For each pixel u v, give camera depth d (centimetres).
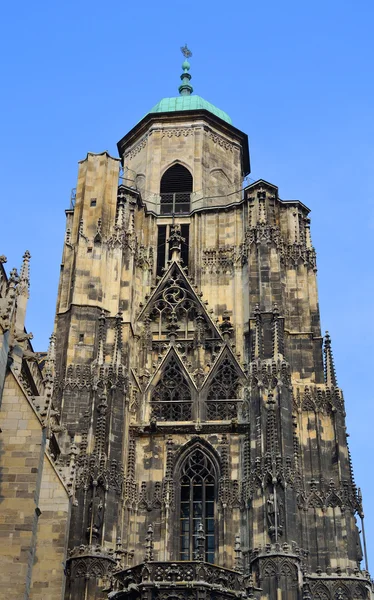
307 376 6850
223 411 6800
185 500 6512
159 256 7875
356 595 5994
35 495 4544
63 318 7050
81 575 5728
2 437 4681
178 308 7381
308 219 7700
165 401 6881
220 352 7056
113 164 7788
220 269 7569
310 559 6138
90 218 7494
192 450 6644
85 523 5950
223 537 6206
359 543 6253
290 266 7394
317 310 7194
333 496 6350
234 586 4878
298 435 6594
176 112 8644
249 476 6309
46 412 4794
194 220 7869
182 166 8456
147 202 8212
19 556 4384
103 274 7194
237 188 8538
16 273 4956
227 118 8975
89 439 6278
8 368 4838
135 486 6481
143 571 4775
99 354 6712
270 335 6812
